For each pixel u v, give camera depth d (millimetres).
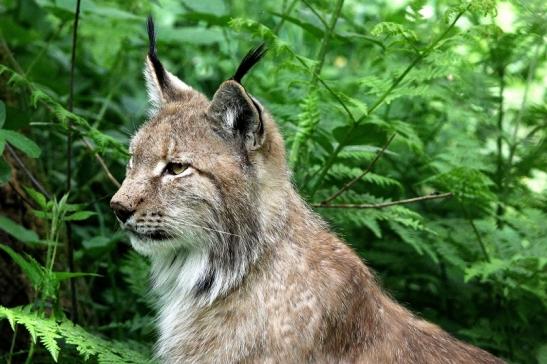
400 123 11594
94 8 12945
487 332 11461
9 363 9805
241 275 8820
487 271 10766
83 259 12328
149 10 16094
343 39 11508
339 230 11422
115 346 9477
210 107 8883
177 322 9125
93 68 16266
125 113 15234
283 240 8945
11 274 11172
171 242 8953
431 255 11516
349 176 11672
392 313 9094
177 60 17391
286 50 10195
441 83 12766
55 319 9102
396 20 11938
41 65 14844
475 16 12602
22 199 11227
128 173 9109
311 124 10789
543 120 12898
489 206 11758
